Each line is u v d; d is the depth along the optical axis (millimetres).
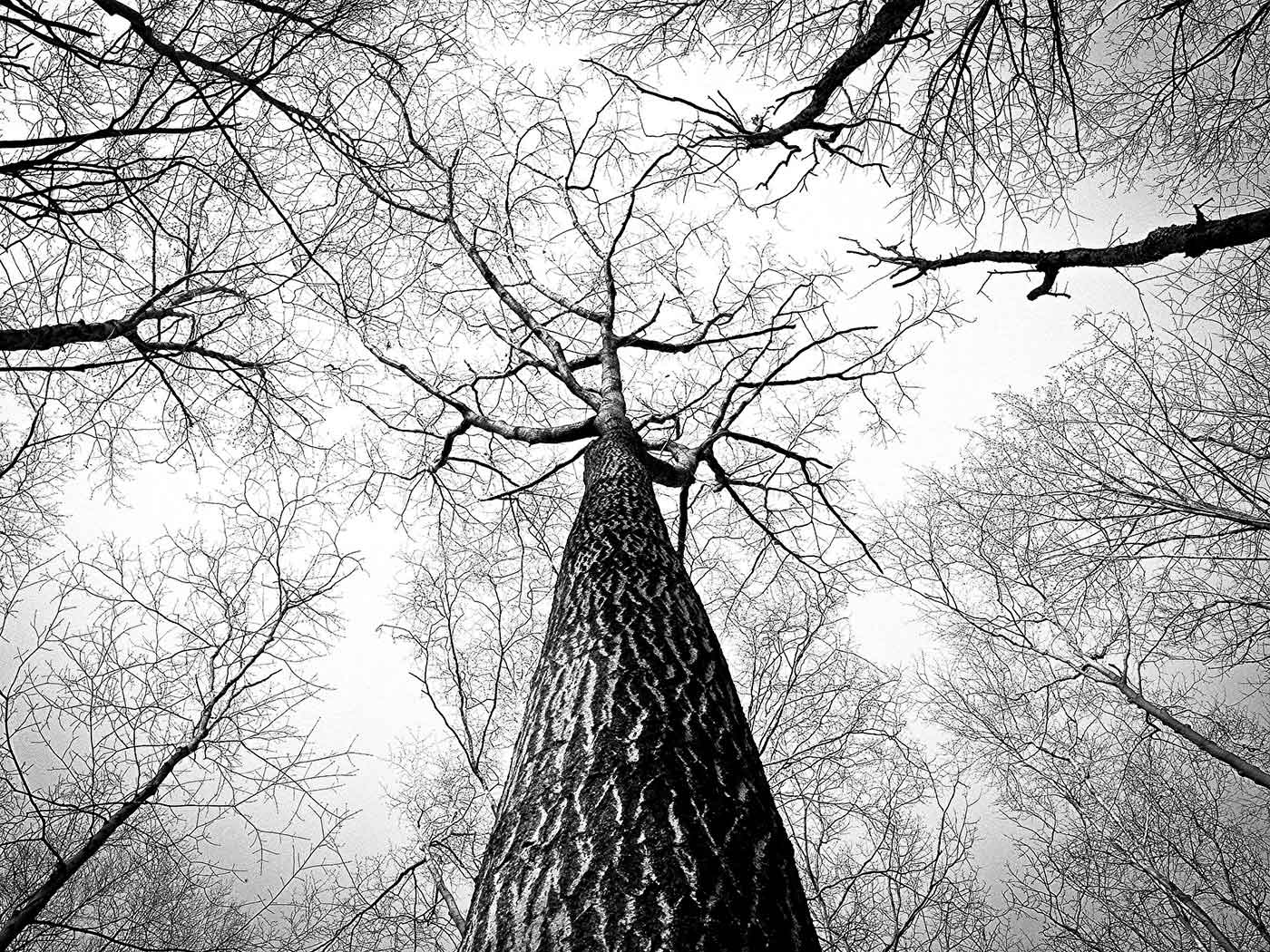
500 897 1892
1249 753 7641
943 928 6414
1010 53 4234
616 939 1613
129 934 6004
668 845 1861
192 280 4555
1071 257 3371
